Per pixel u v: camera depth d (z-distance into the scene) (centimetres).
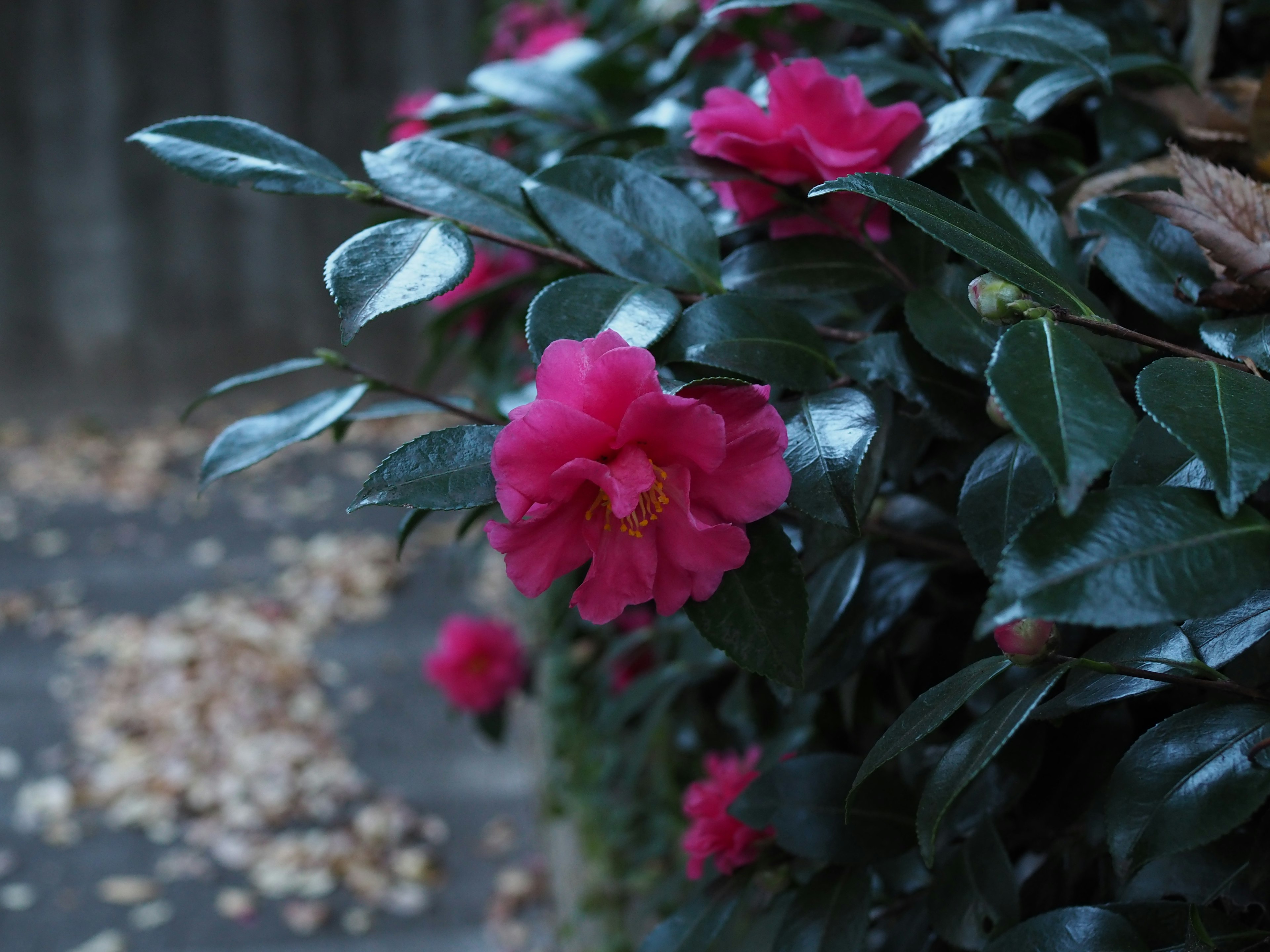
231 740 235
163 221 452
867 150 67
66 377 459
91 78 441
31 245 450
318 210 455
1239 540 52
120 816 209
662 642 106
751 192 69
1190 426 53
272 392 464
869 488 65
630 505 55
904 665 75
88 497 391
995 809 64
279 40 441
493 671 158
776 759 79
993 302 56
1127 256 66
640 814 135
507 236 66
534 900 176
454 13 439
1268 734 54
